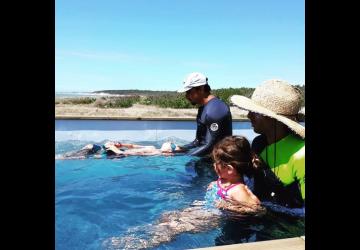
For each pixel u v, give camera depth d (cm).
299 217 328
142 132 678
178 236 295
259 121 388
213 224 315
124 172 467
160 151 534
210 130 481
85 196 386
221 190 372
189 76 496
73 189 407
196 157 485
